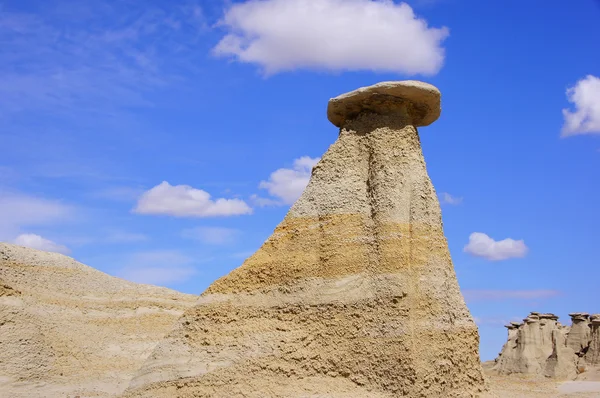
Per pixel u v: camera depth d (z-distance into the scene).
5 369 27.08
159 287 37.16
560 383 43.59
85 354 30.12
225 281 21.05
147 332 33.09
